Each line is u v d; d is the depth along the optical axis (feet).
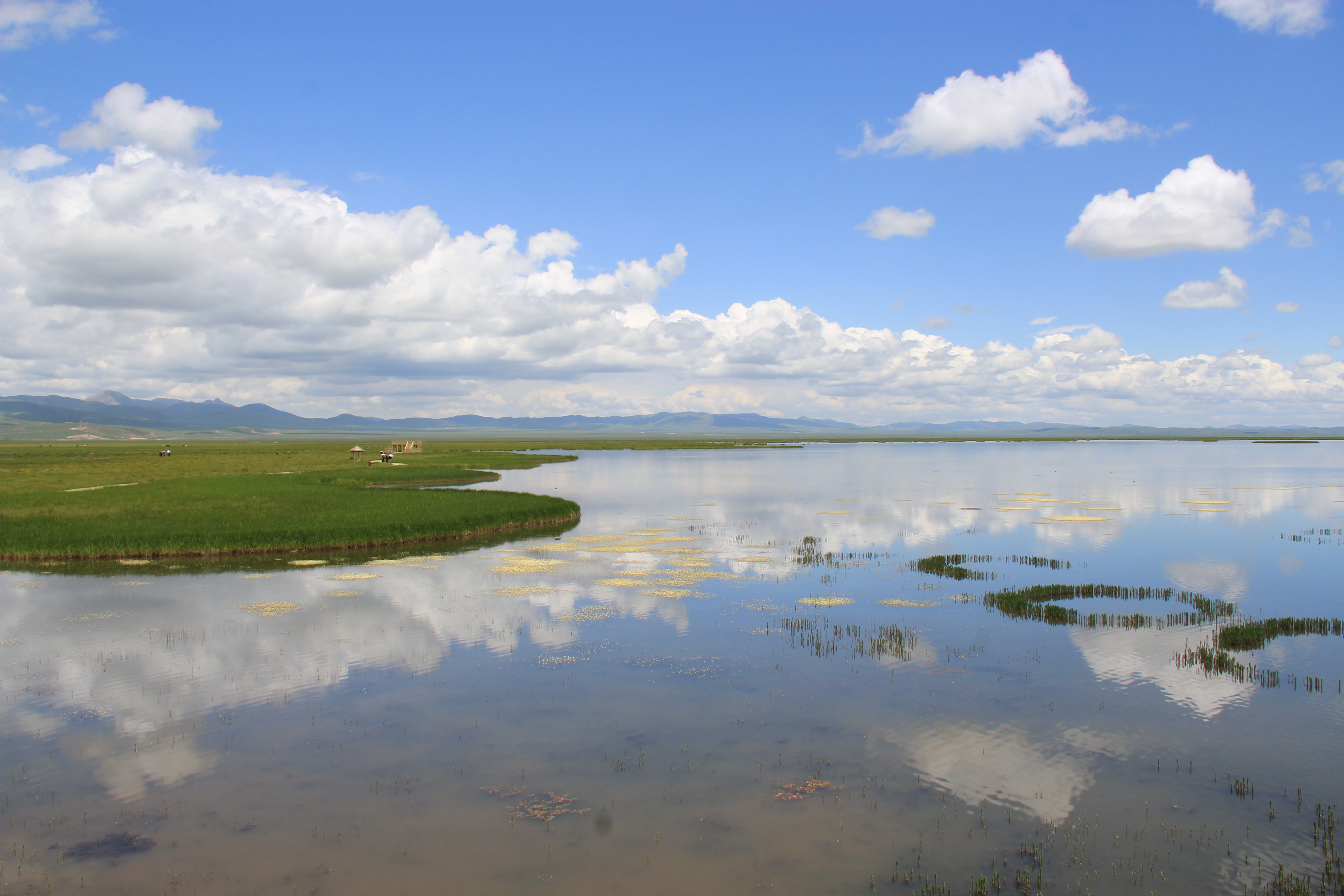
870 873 40.22
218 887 38.91
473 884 39.24
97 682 68.13
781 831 44.11
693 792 48.55
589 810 46.47
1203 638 81.41
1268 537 153.07
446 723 59.00
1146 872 40.27
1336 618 89.61
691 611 92.89
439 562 124.88
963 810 46.55
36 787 49.19
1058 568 120.26
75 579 111.96
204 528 143.23
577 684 67.56
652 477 326.44
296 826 44.68
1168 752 54.08
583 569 119.75
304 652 76.43
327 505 179.52
